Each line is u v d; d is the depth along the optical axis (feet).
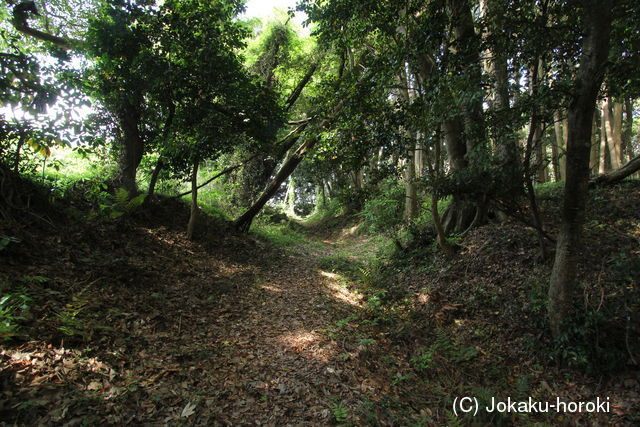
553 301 14.71
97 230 22.48
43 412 8.19
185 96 28.19
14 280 13.35
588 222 22.67
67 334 11.23
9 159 20.40
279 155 40.93
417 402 12.19
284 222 79.87
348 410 10.78
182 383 10.96
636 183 26.58
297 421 10.11
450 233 28.48
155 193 35.78
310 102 26.68
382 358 15.15
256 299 21.74
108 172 31.37
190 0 26.30
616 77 13.62
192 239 30.86
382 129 19.72
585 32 12.57
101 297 15.30
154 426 8.75
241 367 12.87
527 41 14.30
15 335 10.32
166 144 28.19
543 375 13.75
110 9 25.18
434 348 15.70
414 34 17.98
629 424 10.64
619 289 15.74
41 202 20.61
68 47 30.32
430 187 20.47
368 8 19.81
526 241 22.59
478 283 21.33
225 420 9.60
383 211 33.09
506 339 16.29
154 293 17.62
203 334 15.25
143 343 12.90
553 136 45.70
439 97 16.87
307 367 13.52
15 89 16.58
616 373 12.76
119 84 26.05
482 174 17.93
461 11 18.52
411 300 22.31
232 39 28.37
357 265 33.88
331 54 46.34
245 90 29.07
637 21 13.01
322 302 22.31
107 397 9.34
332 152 23.93
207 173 52.47
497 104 20.26
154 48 26.99
